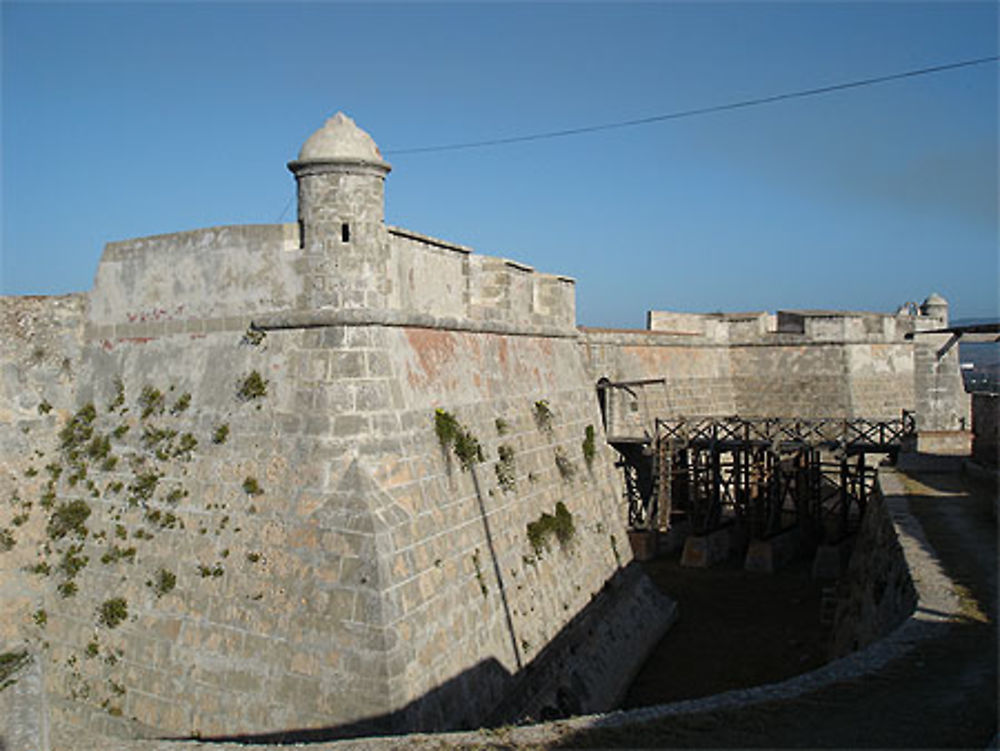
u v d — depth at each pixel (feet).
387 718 41.42
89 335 61.00
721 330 142.20
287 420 48.73
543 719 54.49
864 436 106.52
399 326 52.44
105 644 51.42
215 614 47.73
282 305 50.44
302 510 46.65
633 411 114.93
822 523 112.06
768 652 74.74
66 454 59.11
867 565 66.74
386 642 42.65
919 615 41.04
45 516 57.93
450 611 48.65
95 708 50.34
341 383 47.85
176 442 53.11
